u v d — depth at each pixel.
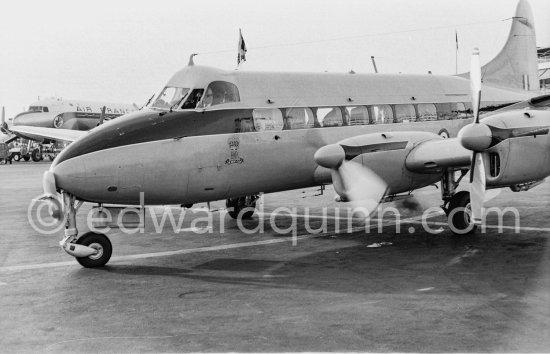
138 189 10.15
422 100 14.35
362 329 6.14
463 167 11.14
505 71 17.61
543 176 10.90
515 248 10.41
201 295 7.81
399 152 11.15
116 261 10.37
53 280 8.95
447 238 11.60
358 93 13.33
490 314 6.55
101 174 9.70
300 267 9.44
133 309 7.20
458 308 6.80
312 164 12.24
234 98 11.40
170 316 6.84
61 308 7.33
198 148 10.64
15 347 5.90
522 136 10.43
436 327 6.14
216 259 10.32
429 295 7.43
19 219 16.31
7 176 33.09
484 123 10.28
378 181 11.02
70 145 9.96
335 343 5.75
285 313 6.82
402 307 6.91
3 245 12.26
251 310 7.00
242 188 11.48
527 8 17.92
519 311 6.66
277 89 12.12
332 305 7.10
